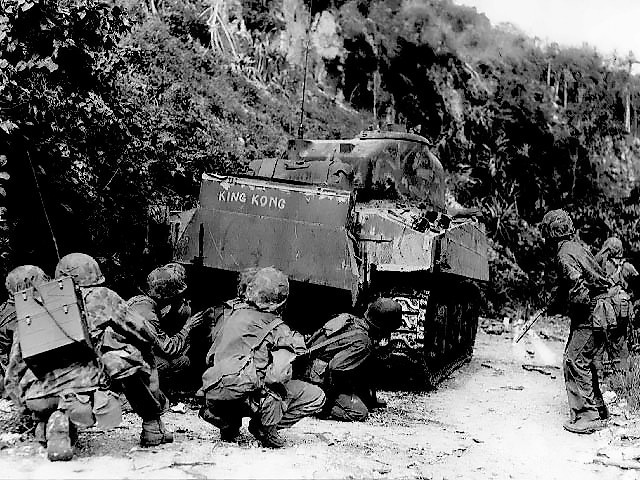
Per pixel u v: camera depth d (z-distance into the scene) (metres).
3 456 4.79
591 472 5.71
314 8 27.62
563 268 7.46
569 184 29.28
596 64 31.38
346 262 7.95
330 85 27.38
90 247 9.52
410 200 11.35
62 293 4.75
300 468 4.93
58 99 8.52
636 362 9.57
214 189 8.38
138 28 18.73
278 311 5.49
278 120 22.23
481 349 15.78
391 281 9.11
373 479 4.94
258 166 10.09
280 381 5.21
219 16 23.27
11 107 7.81
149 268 10.05
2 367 5.42
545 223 7.86
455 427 7.44
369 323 7.27
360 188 10.77
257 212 8.19
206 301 8.55
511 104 28.95
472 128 28.61
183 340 7.11
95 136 9.61
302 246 8.04
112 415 4.71
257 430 5.46
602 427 7.23
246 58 23.44
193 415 7.09
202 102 18.77
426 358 9.47
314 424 7.01
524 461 6.02
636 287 12.05
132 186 10.45
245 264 8.15
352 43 27.58
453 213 13.05
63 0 8.65
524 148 28.83
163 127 13.56
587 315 7.33
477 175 28.38
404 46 28.14
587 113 30.16
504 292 24.05
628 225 29.11
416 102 28.41
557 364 13.46
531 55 30.72
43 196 8.68
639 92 31.20
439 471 5.48
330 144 11.53
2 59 7.64
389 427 7.21
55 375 4.71
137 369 4.85
